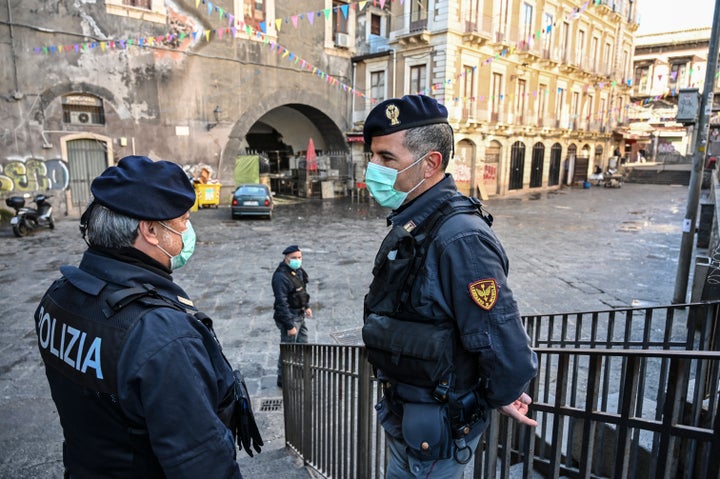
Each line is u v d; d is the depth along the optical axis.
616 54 33.16
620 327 6.38
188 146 18.61
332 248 11.89
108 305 1.17
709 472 1.28
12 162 14.90
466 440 1.44
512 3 23.31
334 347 2.94
